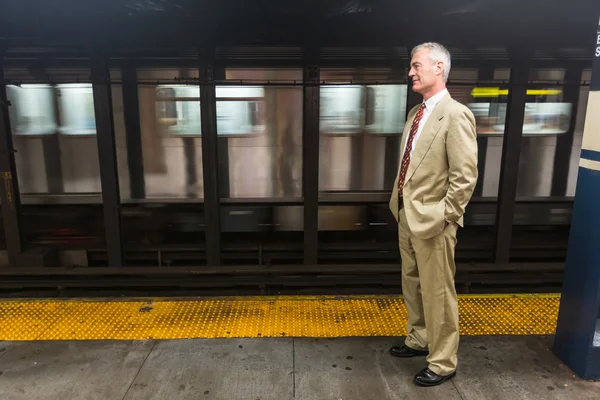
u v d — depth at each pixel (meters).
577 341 2.27
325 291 3.52
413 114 2.25
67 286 3.47
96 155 3.97
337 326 2.80
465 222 4.10
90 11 3.17
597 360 2.21
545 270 3.56
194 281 3.52
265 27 3.35
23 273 3.47
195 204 4.08
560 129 3.88
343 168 3.94
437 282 2.10
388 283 3.57
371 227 4.11
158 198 4.04
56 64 3.61
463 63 3.55
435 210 1.96
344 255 4.07
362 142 3.87
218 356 2.47
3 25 3.29
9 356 2.47
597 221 2.10
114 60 3.54
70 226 4.12
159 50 3.48
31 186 4.02
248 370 2.34
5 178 3.54
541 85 3.48
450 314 2.15
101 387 2.20
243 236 4.10
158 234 4.11
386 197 4.03
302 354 2.49
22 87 3.78
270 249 4.05
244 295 3.41
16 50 3.52
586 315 2.20
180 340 2.64
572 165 3.98
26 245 3.89
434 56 1.97
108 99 3.38
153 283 3.50
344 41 3.45
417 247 2.10
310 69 3.40
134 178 3.96
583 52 3.57
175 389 2.18
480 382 2.23
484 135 3.84
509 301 3.11
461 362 2.40
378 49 3.54
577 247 2.26
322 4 3.19
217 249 3.66
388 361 2.43
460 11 3.22
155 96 3.76
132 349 2.54
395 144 3.88
